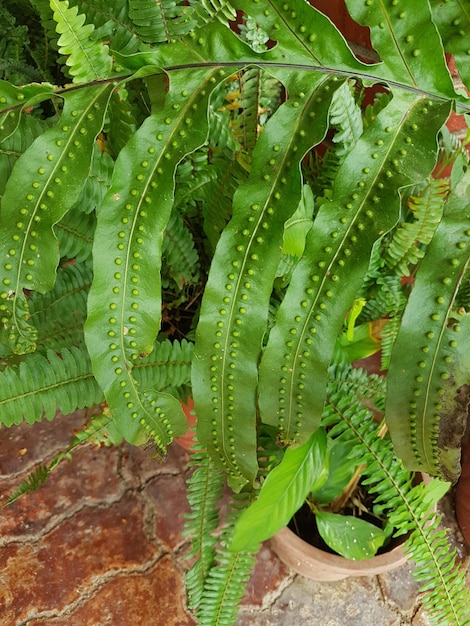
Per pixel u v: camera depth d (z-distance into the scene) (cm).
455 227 27
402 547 45
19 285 29
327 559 45
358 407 44
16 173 28
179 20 35
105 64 27
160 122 28
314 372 30
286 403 31
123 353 30
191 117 28
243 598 57
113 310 29
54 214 28
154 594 57
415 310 27
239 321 29
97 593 56
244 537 39
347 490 50
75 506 60
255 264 29
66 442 63
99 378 30
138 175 28
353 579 59
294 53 27
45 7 40
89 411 61
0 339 30
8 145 35
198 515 47
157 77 29
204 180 42
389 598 58
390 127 27
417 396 28
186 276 46
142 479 62
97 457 63
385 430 47
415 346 27
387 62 27
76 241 41
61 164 28
